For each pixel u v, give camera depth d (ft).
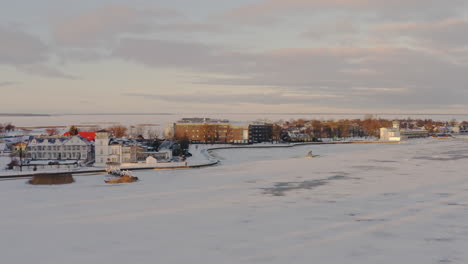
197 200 232.73
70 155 517.96
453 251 136.36
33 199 245.65
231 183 305.53
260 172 381.19
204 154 630.74
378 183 294.66
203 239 151.74
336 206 209.87
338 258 130.11
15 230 168.66
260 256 132.46
